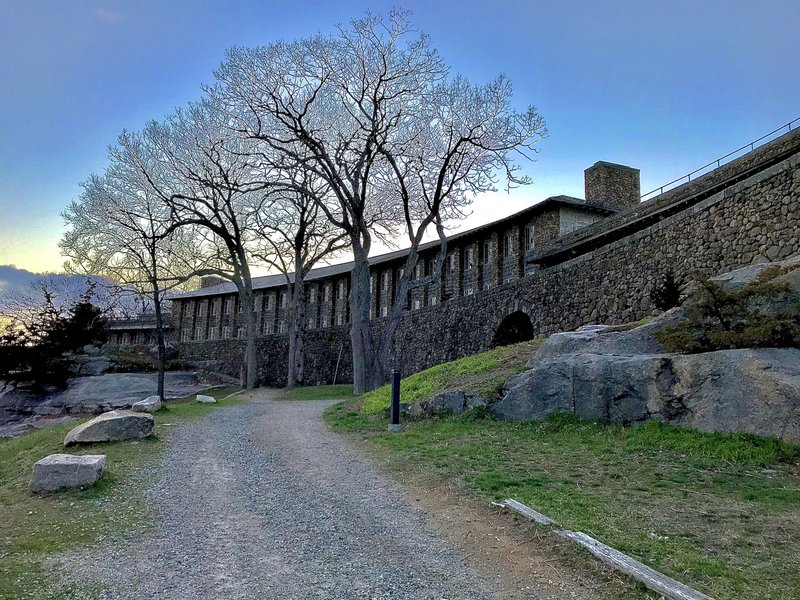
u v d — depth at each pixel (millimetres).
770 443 7082
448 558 4773
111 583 4324
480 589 4160
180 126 28891
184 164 29266
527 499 6102
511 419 10664
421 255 39969
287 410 17062
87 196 30234
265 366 44438
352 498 6715
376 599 4023
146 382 34250
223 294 58688
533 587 4164
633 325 12078
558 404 10234
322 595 4094
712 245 13500
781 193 11852
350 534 5441
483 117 22875
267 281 57406
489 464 7801
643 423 8953
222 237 31938
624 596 3912
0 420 27922
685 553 4480
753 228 12445
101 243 30781
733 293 9070
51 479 6938
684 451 7633
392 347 32219
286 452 9758
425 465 8117
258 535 5445
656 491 6223
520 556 4750
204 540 5312
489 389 11438
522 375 11125
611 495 6156
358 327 22922
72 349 36375
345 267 49344
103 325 40844
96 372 37250
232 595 4109
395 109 24219
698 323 9320
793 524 5023
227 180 27594
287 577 4434
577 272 18453
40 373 31469
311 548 5074
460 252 36312
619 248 16703
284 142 24062
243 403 20156
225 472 8195
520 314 21891
